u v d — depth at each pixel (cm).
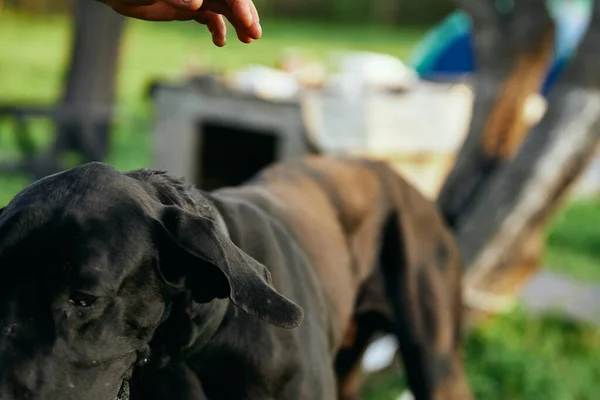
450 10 2909
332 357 317
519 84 465
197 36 2433
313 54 2041
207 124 560
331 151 480
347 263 330
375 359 463
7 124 1049
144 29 2520
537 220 467
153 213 217
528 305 613
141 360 226
